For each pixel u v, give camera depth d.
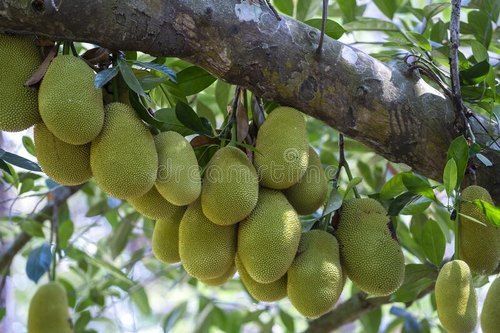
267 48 2.73
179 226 2.77
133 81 2.62
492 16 3.55
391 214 2.80
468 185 2.93
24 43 2.60
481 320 2.69
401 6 3.99
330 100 2.81
